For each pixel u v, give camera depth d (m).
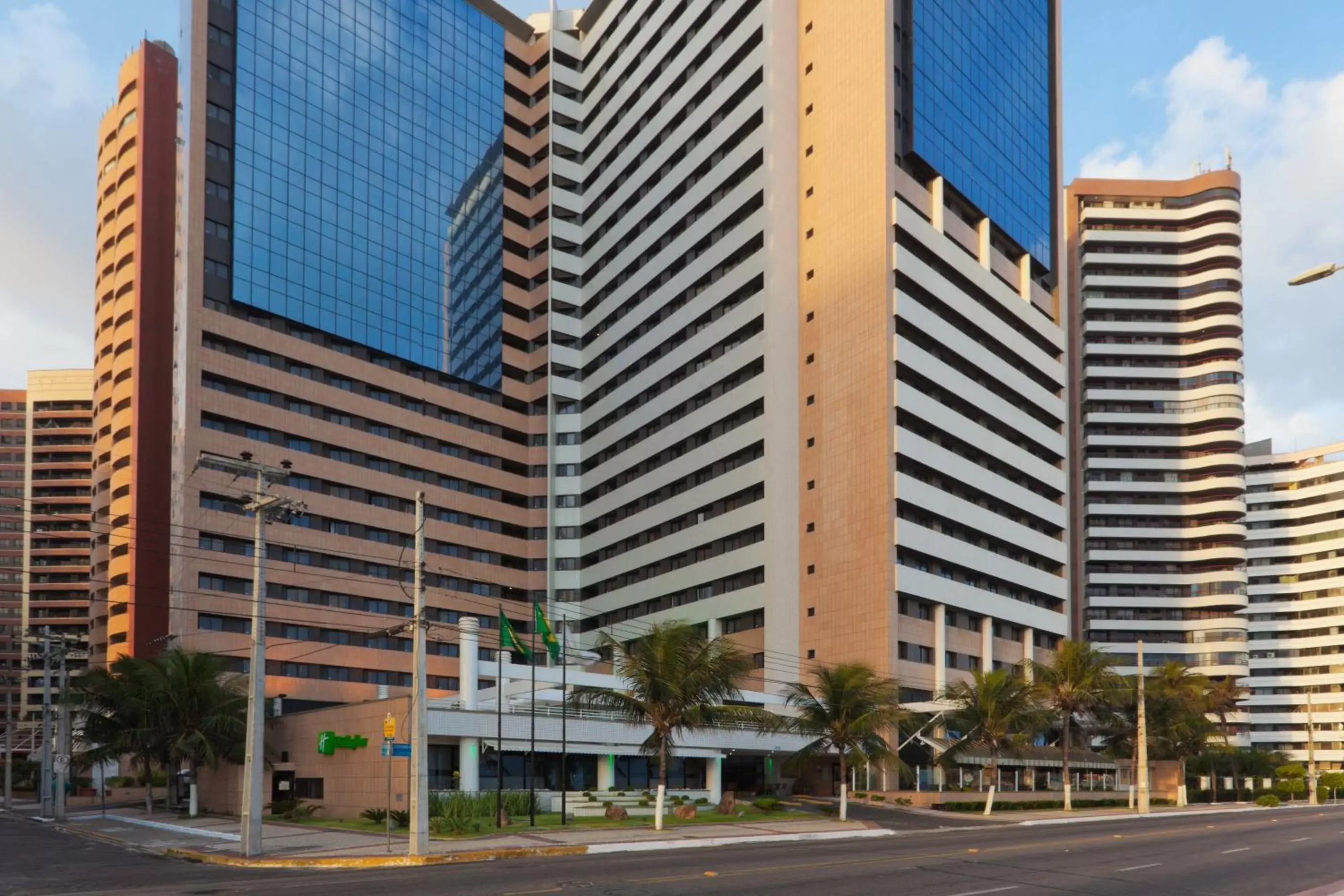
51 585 158.62
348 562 97.69
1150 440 145.88
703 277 98.00
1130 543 144.88
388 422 104.06
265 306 95.56
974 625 89.00
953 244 89.81
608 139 118.75
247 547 90.88
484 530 110.56
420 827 31.52
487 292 117.62
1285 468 172.75
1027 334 101.62
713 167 99.62
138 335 107.38
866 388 82.00
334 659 94.44
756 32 94.69
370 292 105.12
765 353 87.88
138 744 61.12
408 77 113.81
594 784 61.78
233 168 95.31
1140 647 66.38
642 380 105.06
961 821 53.97
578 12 129.62
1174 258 149.50
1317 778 114.25
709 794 64.75
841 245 86.25
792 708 77.00
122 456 106.69
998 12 102.88
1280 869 29.30
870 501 80.19
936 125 90.25
